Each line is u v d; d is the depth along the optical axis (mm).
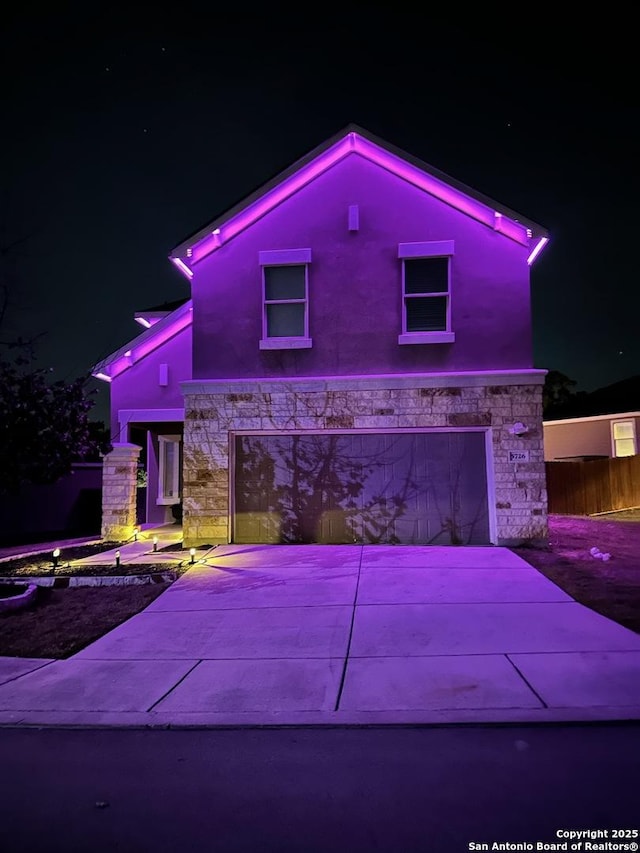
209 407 13117
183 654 7117
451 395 12625
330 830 3559
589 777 4082
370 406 12773
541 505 12305
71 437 10359
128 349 15930
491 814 3666
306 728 5105
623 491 22094
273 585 9812
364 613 8289
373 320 13047
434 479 12695
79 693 6074
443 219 13000
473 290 12859
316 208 13312
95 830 3654
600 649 6641
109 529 14969
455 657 6590
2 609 8906
